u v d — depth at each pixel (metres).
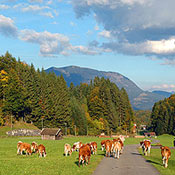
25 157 32.19
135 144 73.56
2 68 104.88
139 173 21.06
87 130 120.94
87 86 169.00
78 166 24.00
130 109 155.00
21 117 98.62
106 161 28.23
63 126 111.06
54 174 19.80
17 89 93.19
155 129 157.25
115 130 129.75
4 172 20.28
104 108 130.62
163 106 157.88
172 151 45.59
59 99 116.56
